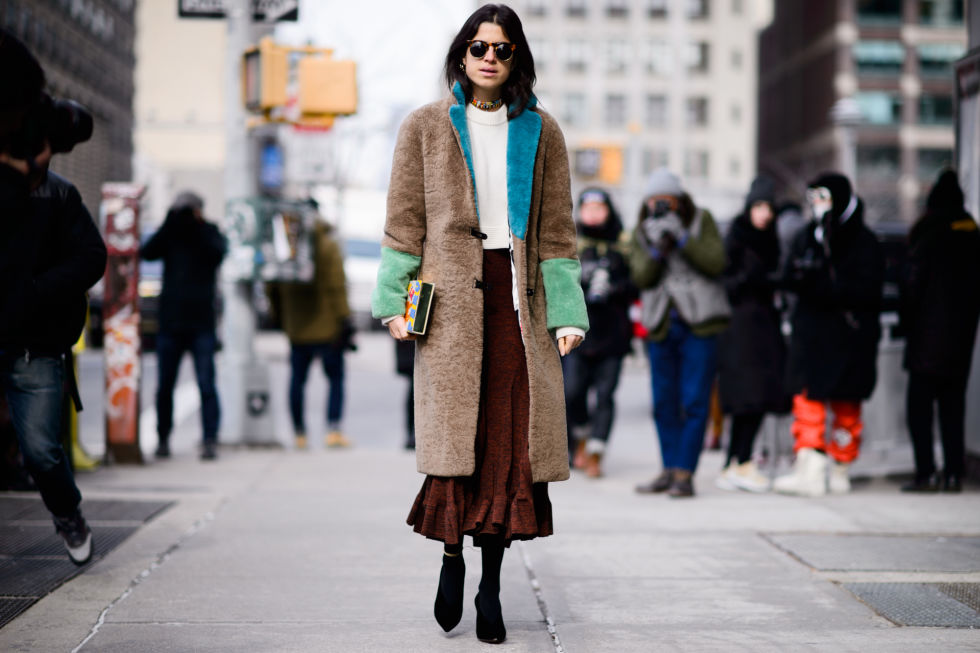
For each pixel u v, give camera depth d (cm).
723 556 526
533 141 380
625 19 7638
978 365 784
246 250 939
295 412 985
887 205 6581
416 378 379
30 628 397
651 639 391
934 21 7069
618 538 567
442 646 381
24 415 436
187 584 462
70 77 6188
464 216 373
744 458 746
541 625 410
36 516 589
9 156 409
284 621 410
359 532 572
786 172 6981
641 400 1482
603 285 780
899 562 512
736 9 7688
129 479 750
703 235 701
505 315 378
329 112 920
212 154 7931
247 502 659
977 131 799
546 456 369
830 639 391
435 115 379
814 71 7488
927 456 732
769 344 735
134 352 820
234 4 958
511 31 376
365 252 3066
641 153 7669
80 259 434
